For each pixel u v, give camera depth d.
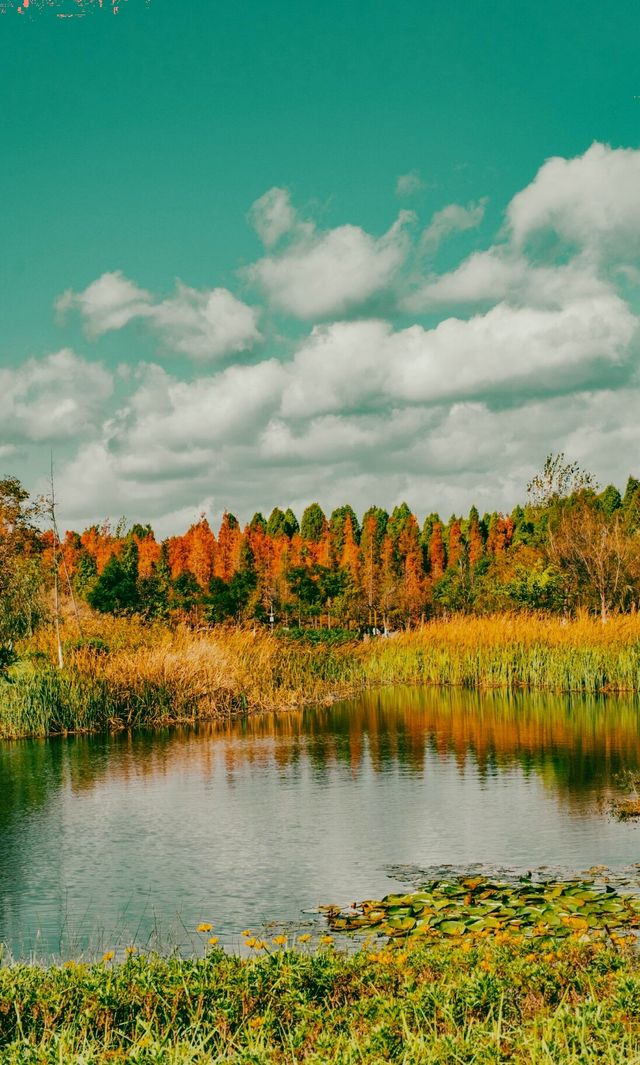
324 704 25.95
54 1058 4.63
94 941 8.06
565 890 8.83
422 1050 4.57
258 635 30.61
